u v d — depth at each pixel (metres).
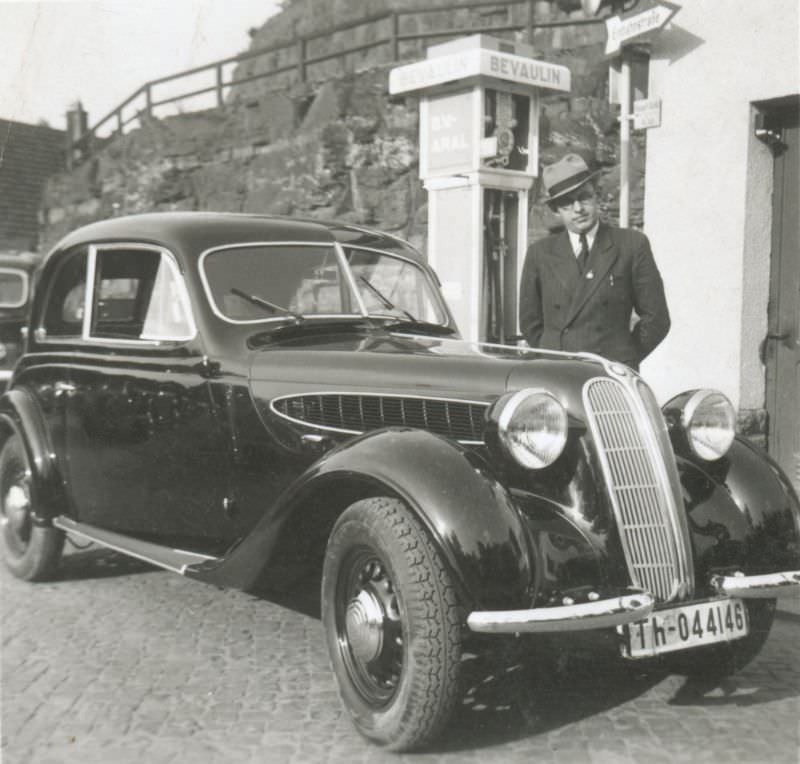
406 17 12.95
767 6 5.81
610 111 9.02
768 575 3.25
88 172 14.27
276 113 11.47
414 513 2.99
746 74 5.94
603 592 2.98
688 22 6.18
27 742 3.11
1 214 15.59
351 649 3.20
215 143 12.17
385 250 4.60
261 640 4.08
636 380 3.32
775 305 6.15
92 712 3.34
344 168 10.09
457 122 6.27
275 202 10.66
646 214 6.54
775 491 3.49
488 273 6.38
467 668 3.60
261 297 4.18
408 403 3.50
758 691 3.52
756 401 6.17
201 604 4.60
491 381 3.36
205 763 2.96
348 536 3.16
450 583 2.91
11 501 5.12
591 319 4.41
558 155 8.68
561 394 3.25
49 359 4.89
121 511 4.54
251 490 3.92
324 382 3.70
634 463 3.22
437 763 2.96
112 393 4.44
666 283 6.43
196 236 4.24
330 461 3.21
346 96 10.20
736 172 6.04
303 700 3.45
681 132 6.29
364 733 3.09
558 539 3.06
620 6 6.15
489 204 6.35
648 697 3.47
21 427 4.90
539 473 3.26
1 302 8.62
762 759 2.96
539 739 3.12
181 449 4.16
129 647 3.99
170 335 4.21
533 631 2.79
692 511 3.38
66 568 5.23
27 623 4.31
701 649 3.59
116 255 4.56
